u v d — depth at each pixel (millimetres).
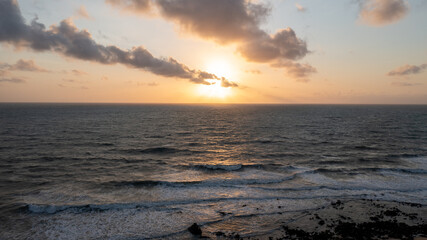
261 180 21297
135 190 18953
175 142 41094
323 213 15453
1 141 38688
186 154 32125
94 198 17312
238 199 17438
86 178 21750
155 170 24562
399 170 24188
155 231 13250
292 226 13906
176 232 13180
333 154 32125
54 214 14859
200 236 12852
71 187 19484
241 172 23828
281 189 19344
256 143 40469
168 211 15516
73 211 15273
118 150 33875
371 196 18109
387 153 32594
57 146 35625
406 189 19500
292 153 32750
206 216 14977
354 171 24031
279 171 24188
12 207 15664
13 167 24766
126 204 16312
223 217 14883
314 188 19562
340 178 22031
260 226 13906
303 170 24328
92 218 14500
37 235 12688
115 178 21797
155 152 33125
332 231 13305
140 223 14039
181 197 17672
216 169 24891
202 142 41281
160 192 18609
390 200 17422
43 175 22453
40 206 15680
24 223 13812
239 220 14547
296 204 16719
